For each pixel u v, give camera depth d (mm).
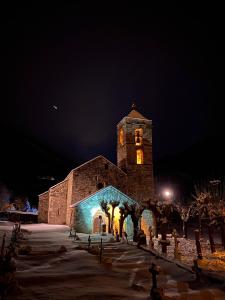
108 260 12297
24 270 10266
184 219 28422
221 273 9484
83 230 25797
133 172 36281
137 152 38469
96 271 10461
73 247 15500
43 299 7145
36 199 52000
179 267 11539
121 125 40281
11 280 7691
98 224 27656
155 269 7895
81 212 26375
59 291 7902
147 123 39406
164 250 15883
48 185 57594
